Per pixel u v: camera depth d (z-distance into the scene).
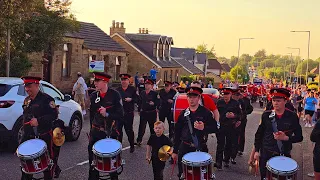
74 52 29.97
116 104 8.35
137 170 10.48
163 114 14.11
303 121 26.56
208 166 6.68
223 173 10.74
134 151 12.83
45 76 26.47
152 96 13.31
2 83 11.61
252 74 120.19
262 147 7.35
